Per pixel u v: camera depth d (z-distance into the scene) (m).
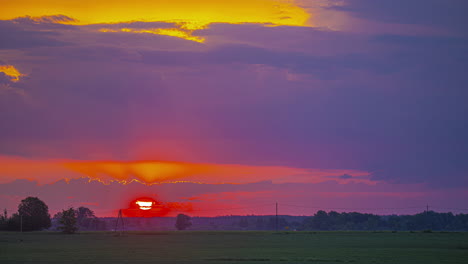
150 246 116.00
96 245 120.38
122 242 137.25
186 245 119.81
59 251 98.62
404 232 198.50
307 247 111.12
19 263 72.88
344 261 75.44
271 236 177.62
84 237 170.12
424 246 113.69
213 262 73.94
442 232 198.38
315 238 158.38
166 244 123.75
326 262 73.94
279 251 97.19
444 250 99.88
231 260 77.25
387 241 136.75
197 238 164.50
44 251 98.81
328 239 151.38
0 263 72.75
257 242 134.50
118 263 72.25
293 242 134.50
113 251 97.88
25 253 93.12
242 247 110.81
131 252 95.00
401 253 91.56
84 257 82.75
